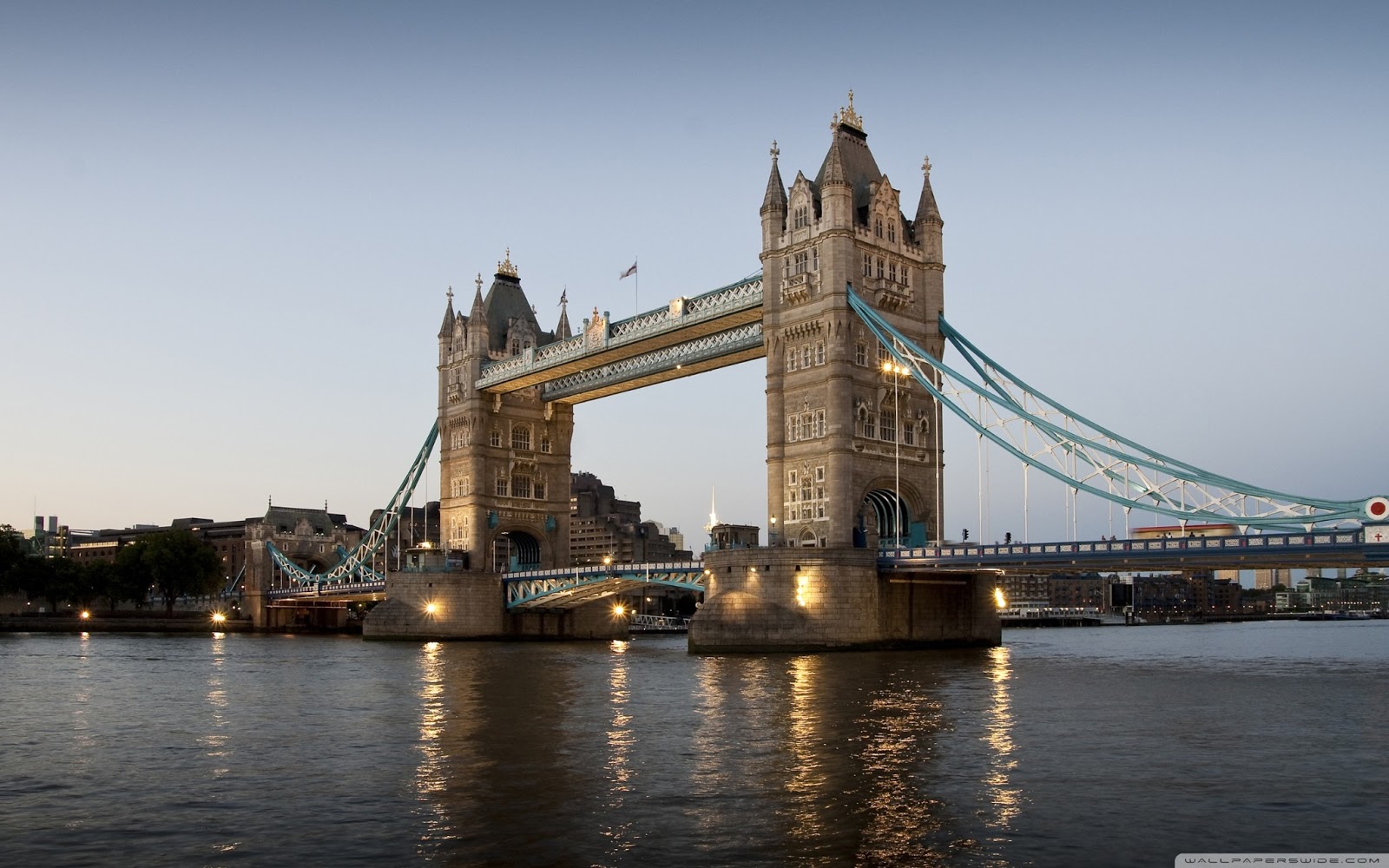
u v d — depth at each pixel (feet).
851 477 322.75
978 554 291.58
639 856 86.69
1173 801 103.50
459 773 119.96
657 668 260.42
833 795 106.32
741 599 314.76
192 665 297.33
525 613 474.49
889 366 330.95
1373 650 407.23
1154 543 261.44
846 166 349.82
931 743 135.64
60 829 97.71
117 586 638.12
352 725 160.97
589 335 416.67
